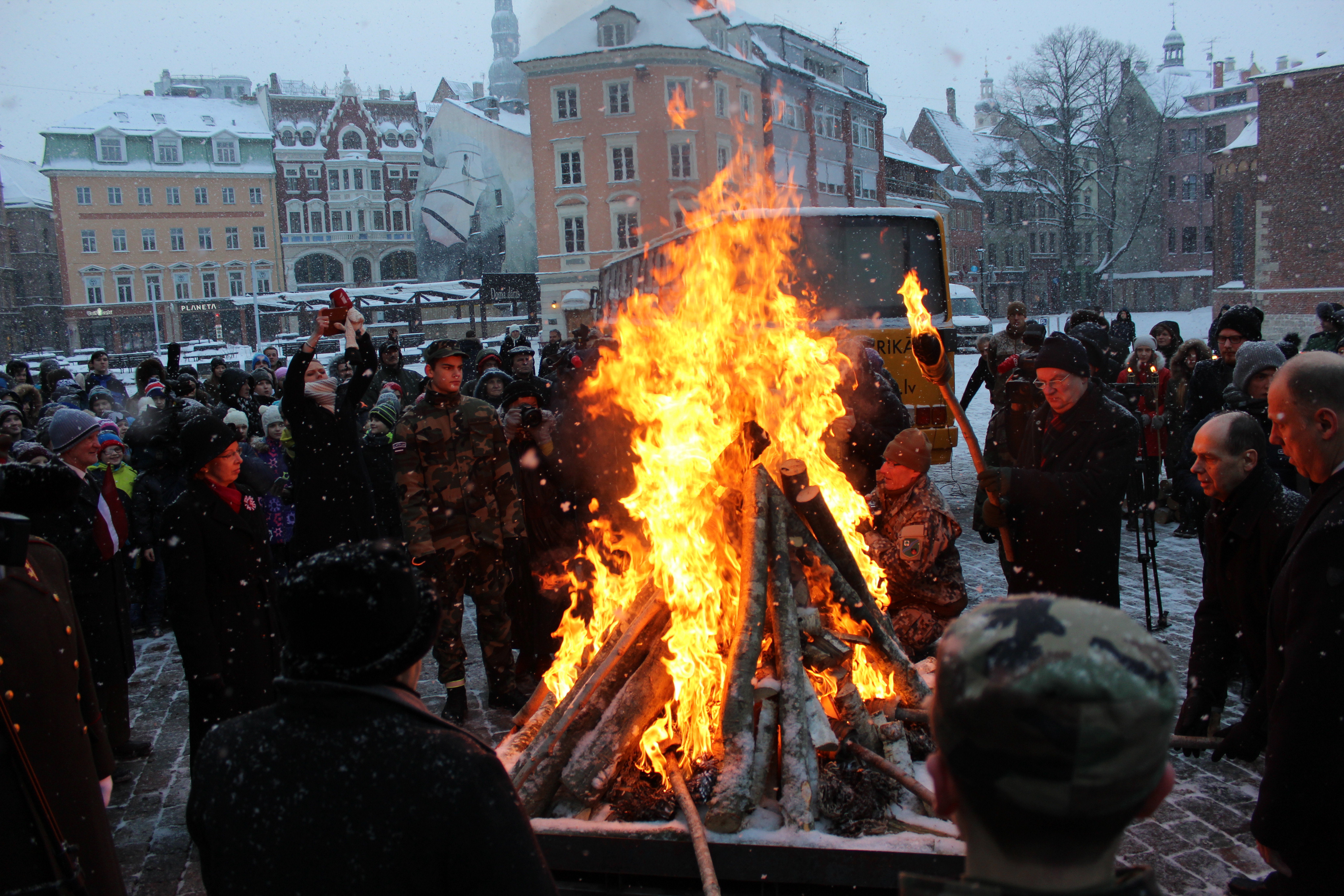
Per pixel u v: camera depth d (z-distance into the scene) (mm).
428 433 4695
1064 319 52938
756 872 2465
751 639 2859
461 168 55375
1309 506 2242
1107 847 904
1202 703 3092
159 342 62750
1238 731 2754
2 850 2123
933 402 9055
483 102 67312
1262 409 5348
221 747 1513
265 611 3881
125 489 6570
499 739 4496
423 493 4715
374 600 1495
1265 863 3186
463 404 4797
